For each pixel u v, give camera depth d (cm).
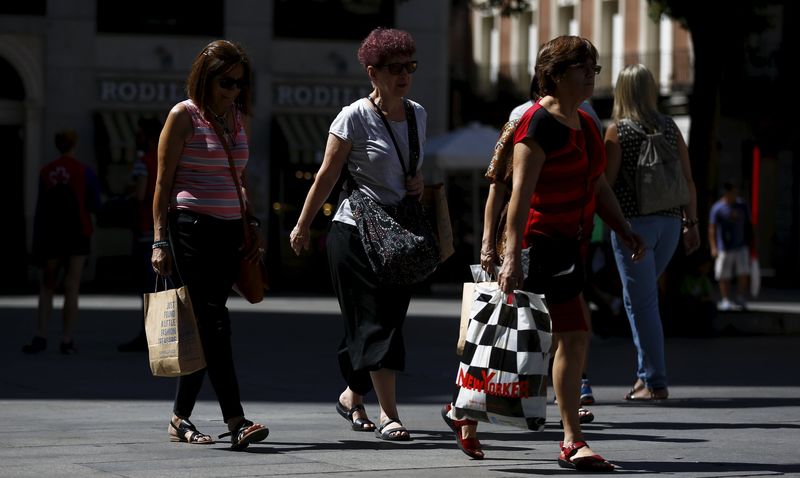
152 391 2641
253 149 7588
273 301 5981
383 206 1955
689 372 3109
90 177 3438
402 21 7856
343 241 1962
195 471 1653
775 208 9950
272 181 7575
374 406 2445
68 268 3431
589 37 11431
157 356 1855
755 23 4950
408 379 2928
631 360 3378
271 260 7475
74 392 2616
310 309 5378
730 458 1817
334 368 3142
